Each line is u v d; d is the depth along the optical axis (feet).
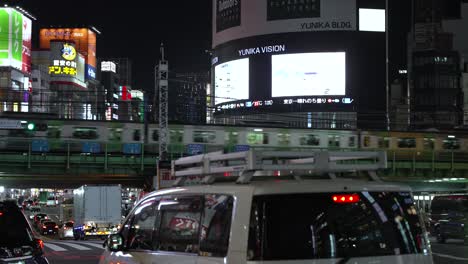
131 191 356.18
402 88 468.75
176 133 192.85
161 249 18.79
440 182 252.42
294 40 411.75
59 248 84.94
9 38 344.69
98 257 71.15
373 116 409.28
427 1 417.69
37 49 459.73
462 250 80.18
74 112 380.37
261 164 15.31
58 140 185.57
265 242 14.44
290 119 406.62
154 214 19.81
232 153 16.38
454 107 396.16
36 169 191.01
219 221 15.78
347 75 407.44
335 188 15.17
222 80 441.68
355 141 209.97
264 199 14.71
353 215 15.24
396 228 15.70
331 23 410.93
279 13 416.87
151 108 195.72
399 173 215.92
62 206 169.37
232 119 428.56
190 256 16.85
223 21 446.60
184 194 17.95
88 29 535.60
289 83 409.69
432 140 219.00
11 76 338.75
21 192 445.78
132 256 20.31
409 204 16.17
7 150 183.42
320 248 14.69
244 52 427.33
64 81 455.63
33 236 25.40
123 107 393.50
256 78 419.74
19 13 354.13
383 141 213.46
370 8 414.41
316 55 409.08
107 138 189.78
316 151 16.25
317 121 405.39
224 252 15.24
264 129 201.46
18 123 166.61
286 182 15.15
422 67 401.08
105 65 613.11
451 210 96.53
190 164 19.75
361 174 17.07
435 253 75.41
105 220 131.34
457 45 420.77
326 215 14.96
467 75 404.57
